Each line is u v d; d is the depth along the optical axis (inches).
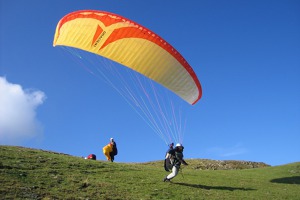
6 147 1055.6
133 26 895.1
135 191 750.5
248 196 805.2
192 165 1547.7
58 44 907.4
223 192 821.2
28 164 852.0
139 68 901.2
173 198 735.1
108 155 1179.3
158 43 901.2
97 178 821.9
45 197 652.1
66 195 676.1
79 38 891.4
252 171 1283.2
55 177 776.3
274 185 980.6
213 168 1541.6
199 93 966.4
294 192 896.9
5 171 756.6
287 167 1358.3
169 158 854.5
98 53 887.7
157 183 836.0
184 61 932.0
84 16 892.0
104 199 679.1
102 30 887.7
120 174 892.6
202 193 789.9
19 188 671.1
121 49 891.4
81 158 1061.1
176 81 935.7
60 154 1139.9
